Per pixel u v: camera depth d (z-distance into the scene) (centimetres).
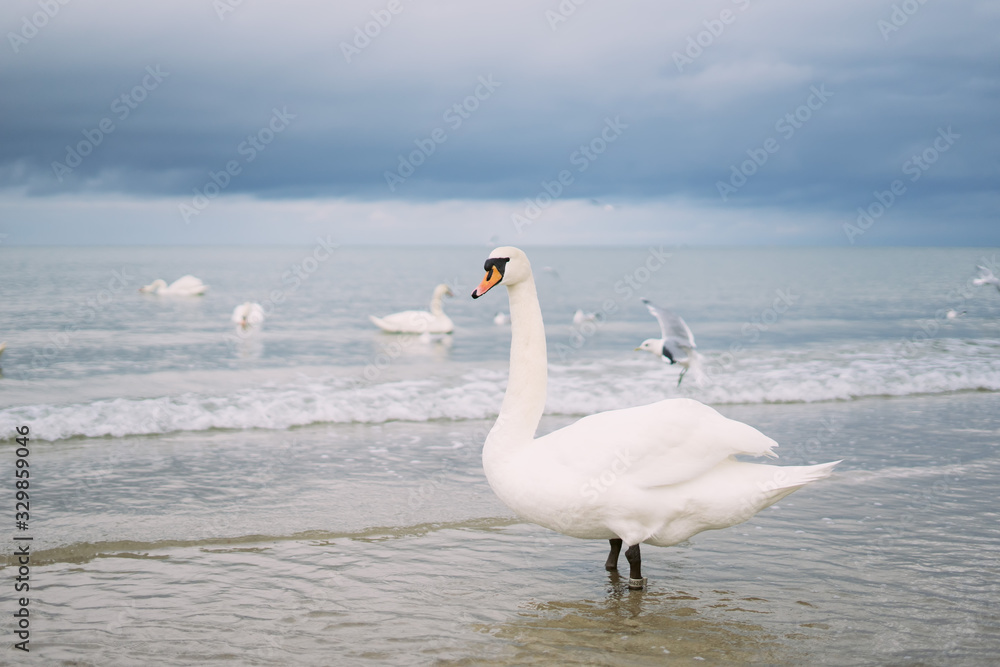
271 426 1179
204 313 2861
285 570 636
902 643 517
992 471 933
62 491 839
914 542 707
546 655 498
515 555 679
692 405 586
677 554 682
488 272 596
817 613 563
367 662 486
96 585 600
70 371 1600
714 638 523
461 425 1211
